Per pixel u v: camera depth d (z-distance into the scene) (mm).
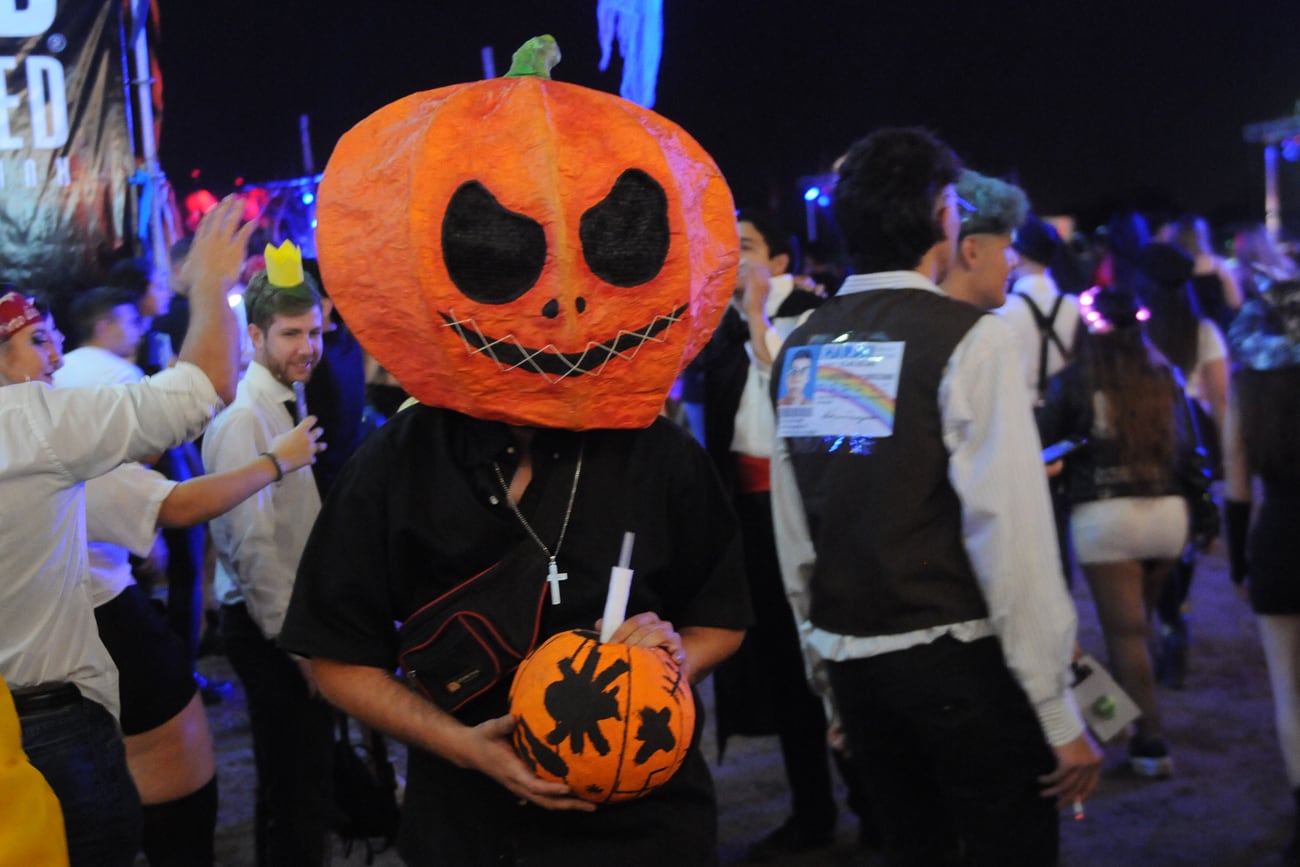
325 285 1682
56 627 2059
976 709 2197
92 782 2102
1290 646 3256
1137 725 4180
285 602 2887
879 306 2324
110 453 2027
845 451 2295
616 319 1649
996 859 2242
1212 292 8156
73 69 5676
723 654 1864
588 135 1634
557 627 1732
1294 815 3807
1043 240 4574
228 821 4188
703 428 3871
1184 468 4117
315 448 2688
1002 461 2094
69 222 5719
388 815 3160
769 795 4289
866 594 2260
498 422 1753
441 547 1712
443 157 1596
